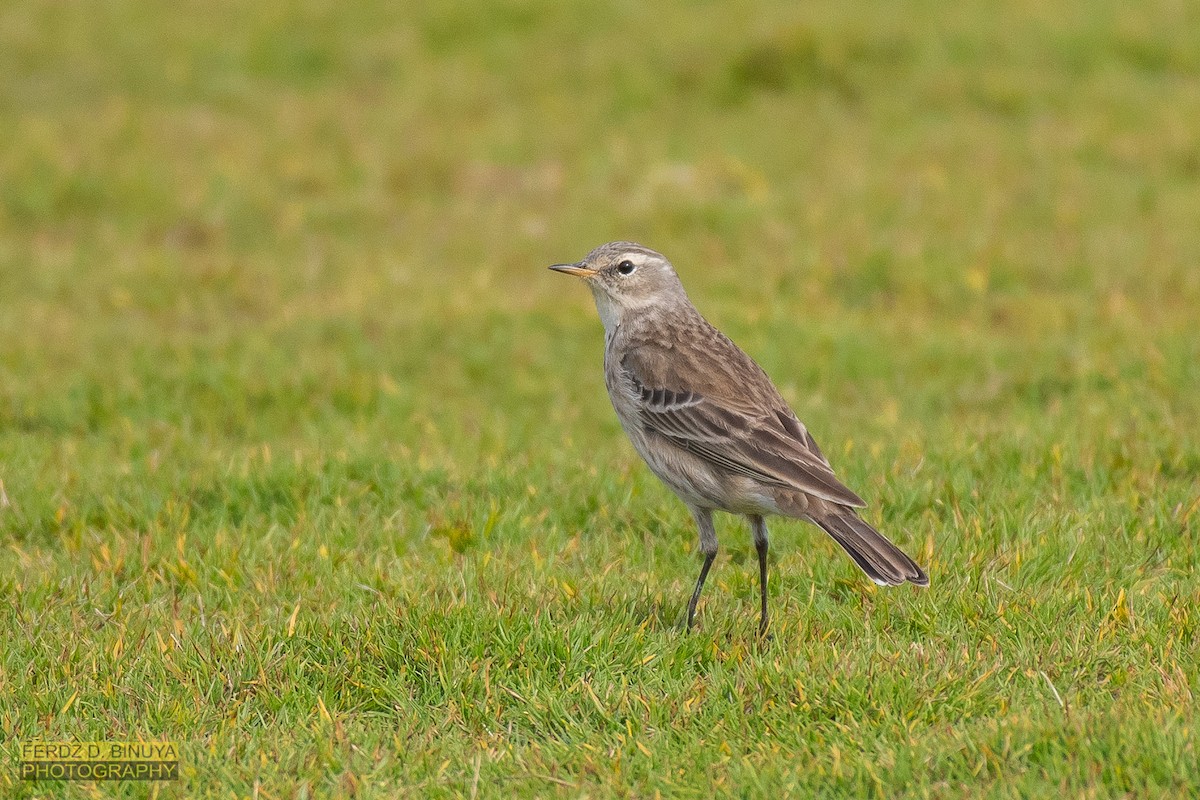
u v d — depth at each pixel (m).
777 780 7.34
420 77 28.58
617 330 10.80
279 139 25.12
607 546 10.57
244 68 29.50
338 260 20.31
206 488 11.85
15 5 32.38
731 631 9.23
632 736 7.92
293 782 7.51
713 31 28.86
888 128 25.00
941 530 10.55
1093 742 7.30
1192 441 12.12
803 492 9.03
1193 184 21.98
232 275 19.28
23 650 8.82
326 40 30.39
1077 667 8.34
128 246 20.72
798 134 24.83
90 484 11.88
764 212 21.05
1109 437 12.28
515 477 11.98
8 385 14.95
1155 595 9.16
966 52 27.69
